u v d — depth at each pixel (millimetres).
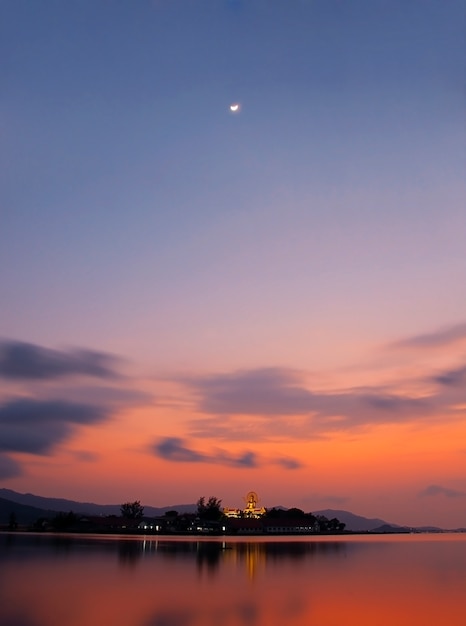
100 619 42125
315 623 42312
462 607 49781
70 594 53469
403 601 52875
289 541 188875
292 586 62688
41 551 108125
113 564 84438
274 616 44656
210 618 43344
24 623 40469
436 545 188375
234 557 104438
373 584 65750
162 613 44906
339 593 57656
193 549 126188
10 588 56719
